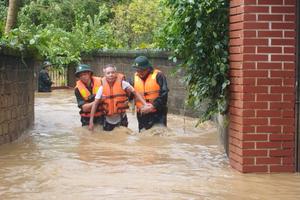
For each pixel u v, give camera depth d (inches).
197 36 318.3
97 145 383.9
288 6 281.4
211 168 302.4
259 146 284.0
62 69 995.3
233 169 298.0
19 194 249.8
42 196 246.1
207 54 316.5
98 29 1017.5
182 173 289.1
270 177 278.7
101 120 457.1
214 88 313.1
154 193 249.4
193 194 248.4
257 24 280.8
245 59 281.3
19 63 424.8
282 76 282.5
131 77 749.9
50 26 1007.6
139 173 289.1
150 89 452.8
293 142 285.0
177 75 590.2
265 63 281.7
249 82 281.9
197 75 323.0
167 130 448.5
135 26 995.3
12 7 557.6
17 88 418.6
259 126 283.6
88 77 463.8
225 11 311.0
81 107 459.2
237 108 291.4
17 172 292.8
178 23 328.8
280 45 281.7
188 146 380.8
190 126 489.1
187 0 318.3
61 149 365.7
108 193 249.3
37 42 469.4
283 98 283.1
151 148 371.6
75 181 271.4
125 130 449.7
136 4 1005.2
